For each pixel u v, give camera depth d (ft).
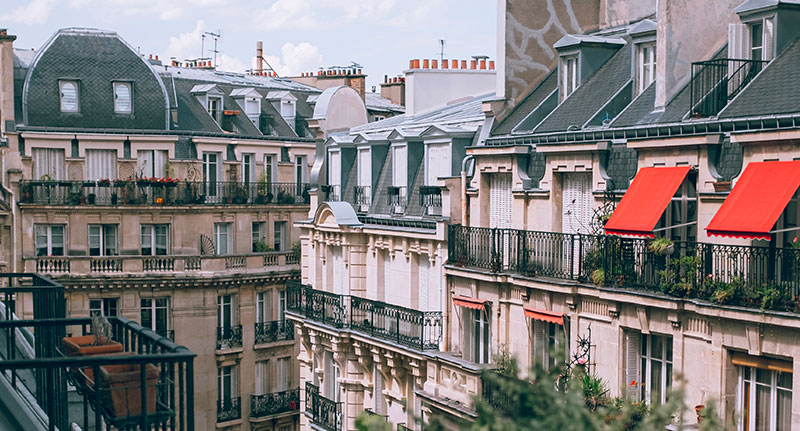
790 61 83.41
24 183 189.26
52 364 40.52
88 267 189.26
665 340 87.25
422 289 125.39
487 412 43.91
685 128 86.28
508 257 107.04
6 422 48.73
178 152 202.69
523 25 120.47
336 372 144.56
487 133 118.52
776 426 77.25
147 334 49.83
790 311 74.64
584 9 124.26
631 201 88.28
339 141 151.43
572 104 110.01
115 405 48.62
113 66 203.51
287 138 220.23
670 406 50.88
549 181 103.30
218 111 218.38
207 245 200.64
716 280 80.74
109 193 195.72
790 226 77.87
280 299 207.51
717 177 82.94
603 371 92.68
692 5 95.55
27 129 191.93
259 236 211.61
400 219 129.90
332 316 139.95
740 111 82.99
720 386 79.87
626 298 88.02
